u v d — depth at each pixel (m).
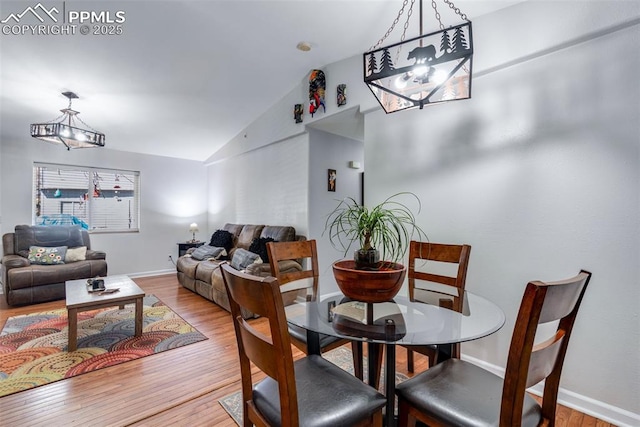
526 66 2.02
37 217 4.65
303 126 3.83
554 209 1.91
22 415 1.77
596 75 1.76
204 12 2.42
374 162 2.97
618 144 1.69
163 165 5.77
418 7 2.20
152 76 3.31
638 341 1.64
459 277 1.96
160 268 5.71
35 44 2.68
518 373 0.92
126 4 2.30
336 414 1.09
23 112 3.83
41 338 2.80
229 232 5.07
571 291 0.99
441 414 1.12
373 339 1.24
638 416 1.64
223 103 4.11
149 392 2.00
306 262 3.94
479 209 2.25
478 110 2.25
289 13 2.41
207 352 2.58
